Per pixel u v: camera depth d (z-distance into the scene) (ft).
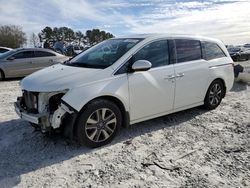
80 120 13.61
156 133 16.43
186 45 18.24
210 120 18.74
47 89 13.41
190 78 17.97
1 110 21.34
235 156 13.60
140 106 15.61
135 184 11.27
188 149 14.37
